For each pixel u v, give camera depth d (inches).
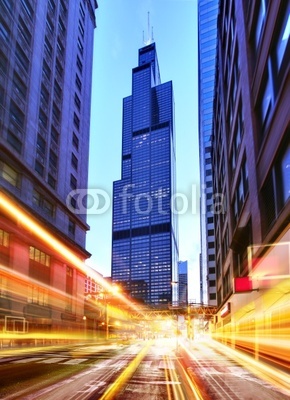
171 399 314.5
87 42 2785.4
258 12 828.6
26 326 1520.7
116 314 3134.8
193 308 2770.7
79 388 363.9
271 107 689.0
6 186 1499.8
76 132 2409.0
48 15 2048.5
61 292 1941.4
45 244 1776.6
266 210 759.1
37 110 1822.1
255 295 810.8
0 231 1440.7
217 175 2108.8
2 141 1443.2
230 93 1344.7
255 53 878.4
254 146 818.8
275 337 630.5
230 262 1428.4
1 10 1525.6
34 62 1812.3
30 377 445.1
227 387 381.4
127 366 588.7
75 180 2321.6
